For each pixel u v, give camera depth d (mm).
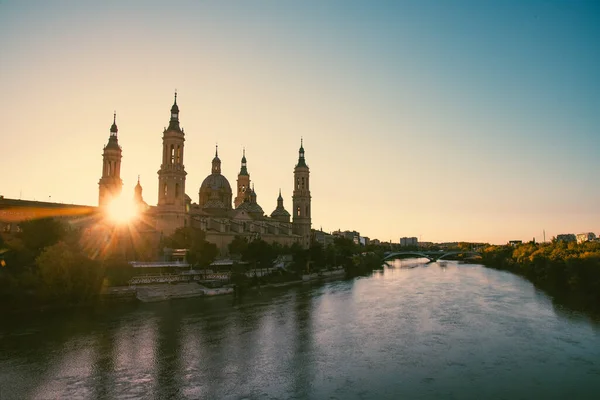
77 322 85062
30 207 127938
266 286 153125
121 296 107938
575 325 88938
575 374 61500
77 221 136375
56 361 63062
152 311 98312
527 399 53406
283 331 83438
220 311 100812
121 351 68438
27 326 80938
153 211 167750
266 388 55781
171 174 167375
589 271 125938
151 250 153875
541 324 89875
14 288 89688
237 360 66125
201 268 144625
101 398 51688
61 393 52750
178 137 171125
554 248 193250
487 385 57531
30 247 106250
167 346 71812
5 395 51844
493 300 120688
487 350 72375
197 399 52156
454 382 58469
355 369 63062
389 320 94375
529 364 65562
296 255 195875
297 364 64875
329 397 53375
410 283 167875
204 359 66125
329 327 87438
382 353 70625
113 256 132250
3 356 64750
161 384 56250
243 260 165750
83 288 97812
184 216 172125
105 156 165750
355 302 118062
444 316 98625
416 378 59812
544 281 163750
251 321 91188
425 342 76938
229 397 52938
